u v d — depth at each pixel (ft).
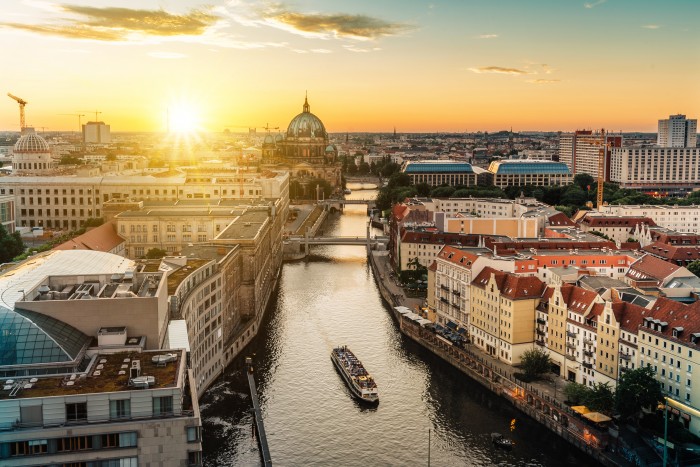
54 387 403.54
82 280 555.69
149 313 487.61
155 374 424.46
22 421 382.63
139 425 388.57
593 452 630.74
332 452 638.12
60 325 469.98
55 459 382.83
